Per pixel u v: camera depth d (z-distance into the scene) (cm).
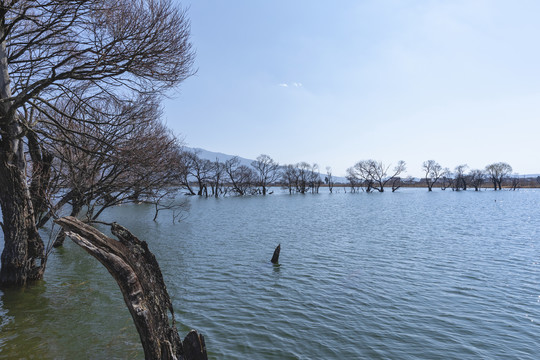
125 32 1148
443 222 3784
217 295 1310
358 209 5741
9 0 1044
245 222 3869
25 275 1316
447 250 2191
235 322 1047
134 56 1153
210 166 9750
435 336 951
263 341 917
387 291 1356
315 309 1159
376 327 1011
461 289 1377
